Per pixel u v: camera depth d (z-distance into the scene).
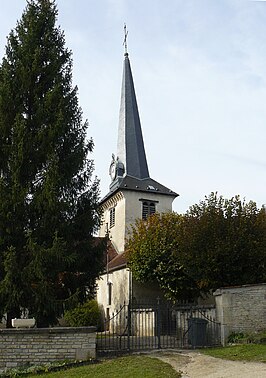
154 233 26.12
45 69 19.52
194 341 16.59
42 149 17.83
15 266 16.02
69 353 14.51
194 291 24.58
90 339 14.70
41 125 18.50
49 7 20.55
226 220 20.94
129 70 43.12
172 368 12.73
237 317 16.81
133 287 27.98
